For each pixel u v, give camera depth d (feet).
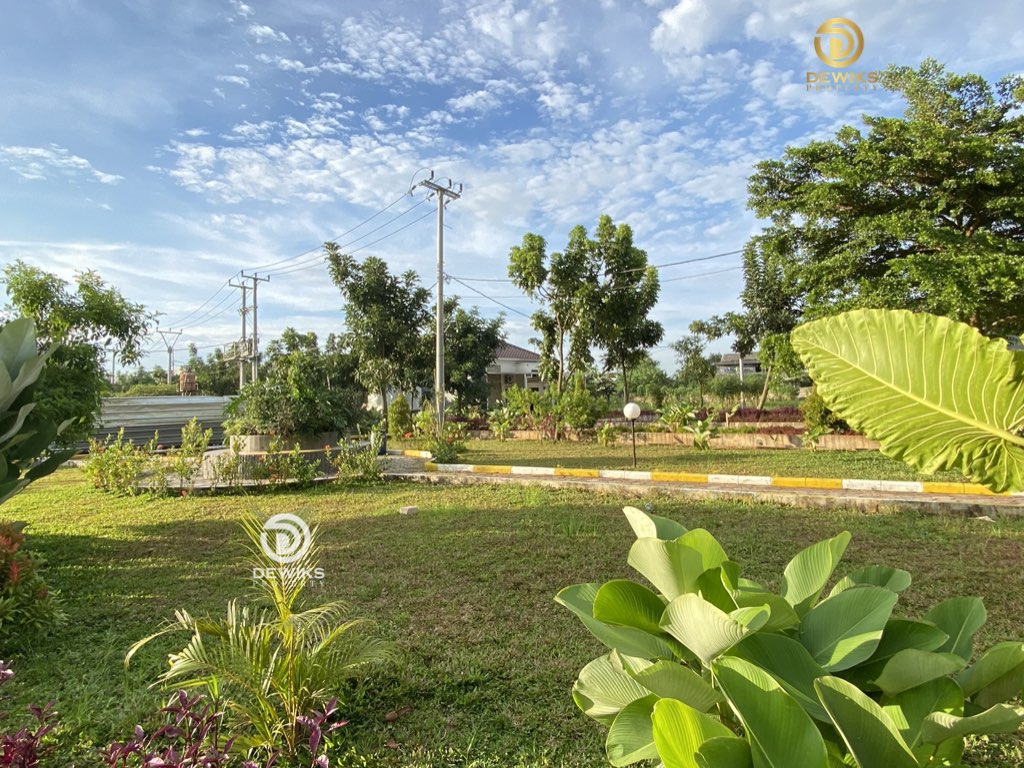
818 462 36.06
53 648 11.75
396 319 76.43
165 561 17.98
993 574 14.84
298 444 34.22
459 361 87.10
